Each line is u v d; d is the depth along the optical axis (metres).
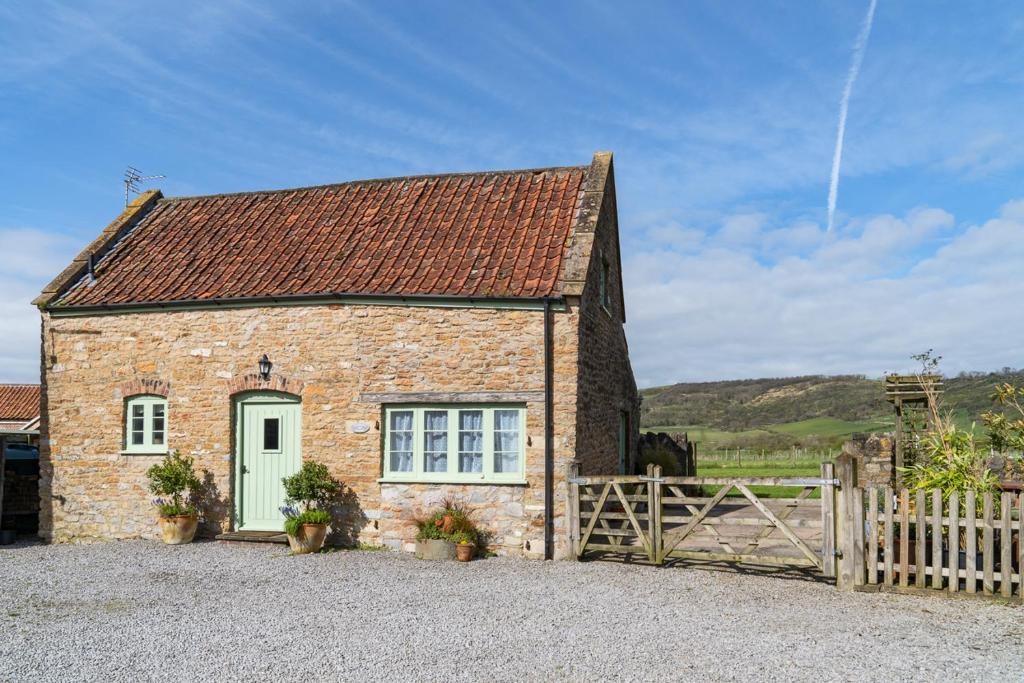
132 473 14.63
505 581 10.73
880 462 18.97
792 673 6.89
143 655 7.50
